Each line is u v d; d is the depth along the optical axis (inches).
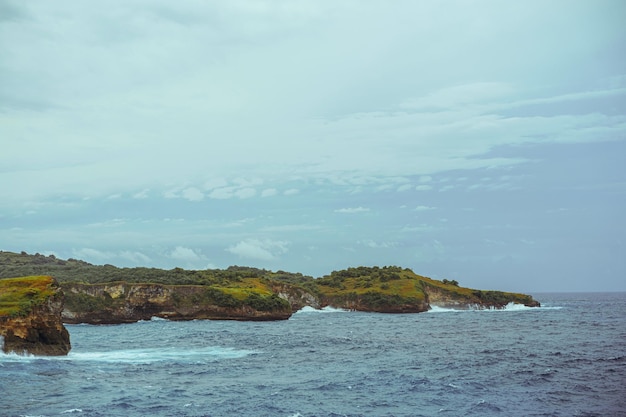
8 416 1501.0
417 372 2239.2
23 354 2576.3
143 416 1534.2
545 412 1577.3
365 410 1620.3
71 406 1622.8
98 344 3385.8
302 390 1894.7
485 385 1947.6
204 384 1993.1
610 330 4259.4
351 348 3169.3
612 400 1717.5
